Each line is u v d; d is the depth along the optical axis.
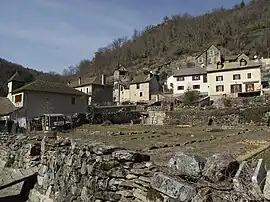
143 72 102.56
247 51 107.88
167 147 14.23
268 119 36.41
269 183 4.30
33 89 45.38
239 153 10.17
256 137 18.09
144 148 13.83
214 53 97.75
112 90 82.12
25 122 35.56
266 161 7.76
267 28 119.81
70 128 34.91
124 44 155.50
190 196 4.87
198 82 70.69
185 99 59.81
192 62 108.19
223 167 5.08
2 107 45.34
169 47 137.00
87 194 8.41
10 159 16.97
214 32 135.50
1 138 19.61
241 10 147.62
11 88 51.41
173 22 161.38
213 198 4.56
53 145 12.56
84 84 79.38
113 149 7.99
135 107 55.25
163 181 5.54
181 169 5.72
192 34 141.62
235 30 129.88
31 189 13.54
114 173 7.41
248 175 4.69
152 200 5.79
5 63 93.69
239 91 62.59
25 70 102.00
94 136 22.33
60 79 113.44
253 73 61.84
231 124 38.44
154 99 72.62
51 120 35.19
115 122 43.44
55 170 11.50
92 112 43.78
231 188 4.71
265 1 144.62
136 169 6.87
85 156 9.02
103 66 138.50
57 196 10.80
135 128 32.81
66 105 49.12
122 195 6.91
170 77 81.25
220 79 64.94
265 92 57.88
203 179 5.23
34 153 14.60
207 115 41.09
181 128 33.03
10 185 13.43
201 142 16.53
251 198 4.32
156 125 39.47
